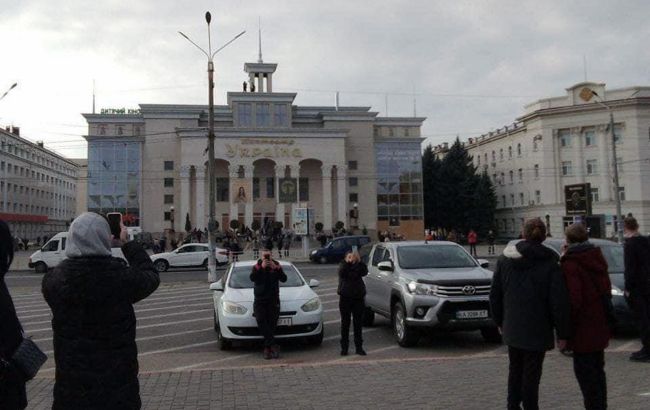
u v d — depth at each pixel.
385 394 6.73
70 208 123.06
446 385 7.09
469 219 77.88
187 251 35.22
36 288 24.56
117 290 3.55
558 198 69.38
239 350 10.63
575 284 5.19
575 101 68.19
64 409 3.43
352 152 75.06
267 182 73.12
